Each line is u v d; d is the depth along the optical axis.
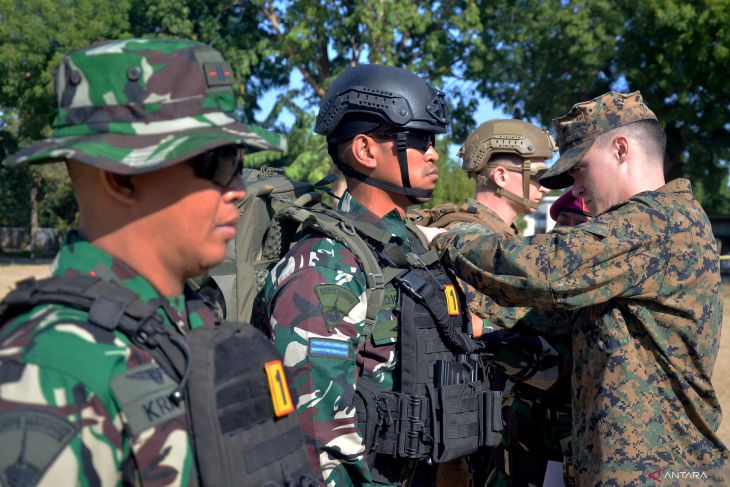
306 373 1.90
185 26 24.22
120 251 1.25
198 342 1.20
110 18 24.48
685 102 20.94
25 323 1.10
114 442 1.07
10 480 0.98
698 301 2.15
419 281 2.13
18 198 36.84
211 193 1.26
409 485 2.16
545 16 21.83
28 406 1.01
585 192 2.41
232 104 1.33
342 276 1.98
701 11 19.95
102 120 1.21
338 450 1.88
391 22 20.73
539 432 2.79
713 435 2.13
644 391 2.12
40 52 23.78
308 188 2.52
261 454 1.20
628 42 21.19
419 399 2.06
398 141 2.15
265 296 2.11
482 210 3.02
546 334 2.63
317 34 22.66
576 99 23.00
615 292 2.12
